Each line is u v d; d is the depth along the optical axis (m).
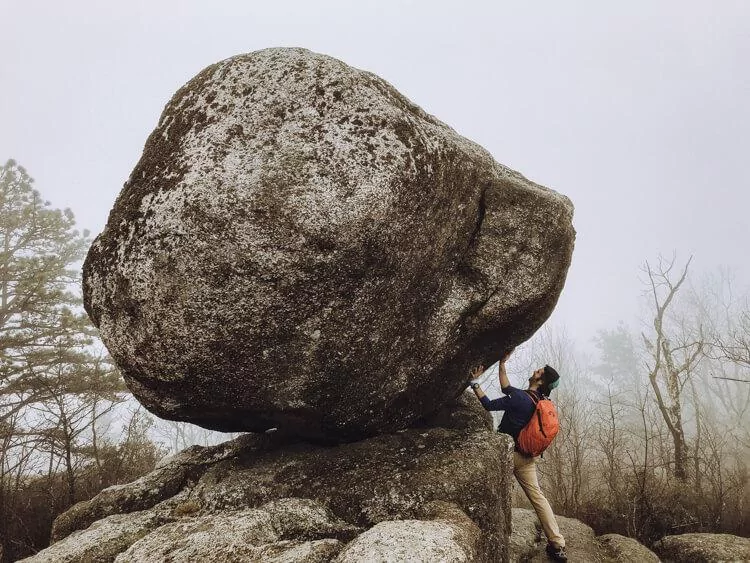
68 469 8.74
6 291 16.22
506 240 5.12
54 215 17.91
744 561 5.82
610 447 9.80
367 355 4.31
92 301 3.90
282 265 3.60
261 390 4.10
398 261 4.09
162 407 4.26
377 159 3.79
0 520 7.98
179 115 4.11
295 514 4.02
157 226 3.56
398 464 4.69
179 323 3.63
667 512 7.66
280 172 3.59
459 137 5.32
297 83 3.90
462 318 5.05
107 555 3.99
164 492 5.21
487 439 5.06
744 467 9.49
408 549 2.93
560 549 5.66
